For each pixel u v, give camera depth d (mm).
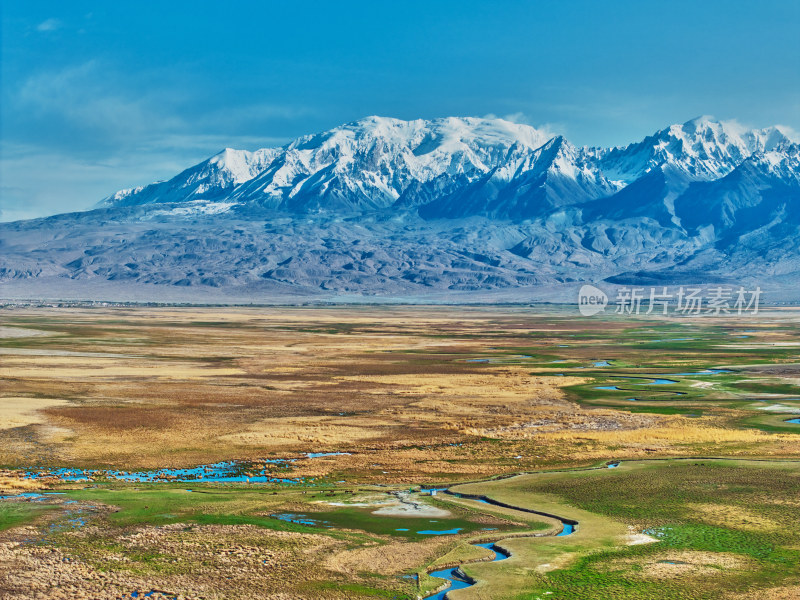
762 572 41938
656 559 43844
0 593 38156
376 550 44875
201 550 44344
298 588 39656
